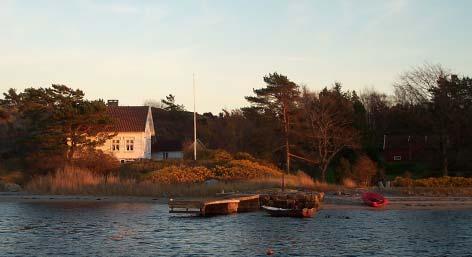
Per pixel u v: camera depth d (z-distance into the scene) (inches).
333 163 3019.2
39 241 1211.9
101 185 2300.7
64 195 2251.5
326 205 1889.8
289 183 2306.8
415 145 3373.5
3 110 3321.9
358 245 1143.0
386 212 1726.1
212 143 4028.1
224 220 1567.4
